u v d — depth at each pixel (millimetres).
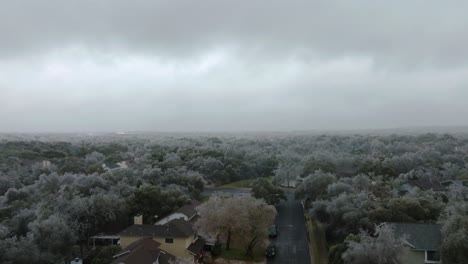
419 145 174875
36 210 57781
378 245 37562
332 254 45625
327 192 70125
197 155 126562
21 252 46406
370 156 130625
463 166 115812
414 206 53406
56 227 50844
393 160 111062
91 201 60188
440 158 125438
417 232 42844
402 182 86938
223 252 56406
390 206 53688
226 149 148625
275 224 70875
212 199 57688
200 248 53625
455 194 68750
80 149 160375
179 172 95812
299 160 125438
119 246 51781
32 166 106750
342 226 54969
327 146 187875
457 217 40312
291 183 114062
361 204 55438
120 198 67688
